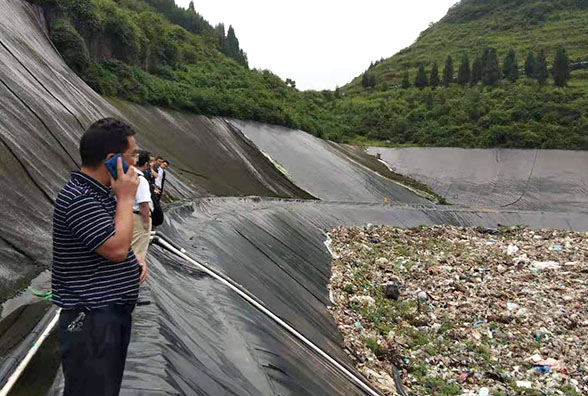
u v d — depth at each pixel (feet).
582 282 58.03
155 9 242.37
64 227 9.65
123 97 100.22
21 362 17.10
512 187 151.12
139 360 16.74
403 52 439.22
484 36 407.85
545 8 423.64
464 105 213.87
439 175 163.63
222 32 316.19
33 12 88.28
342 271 57.16
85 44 97.60
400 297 52.03
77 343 9.64
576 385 34.04
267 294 36.06
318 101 258.16
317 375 26.84
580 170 159.74
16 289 26.03
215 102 126.41
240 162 106.63
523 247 79.66
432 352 38.42
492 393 32.42
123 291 10.18
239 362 22.06
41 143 45.60
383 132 216.54
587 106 192.85
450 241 84.28
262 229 55.11
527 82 249.96
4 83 47.88
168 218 40.50
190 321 23.00
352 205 100.22
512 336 42.04
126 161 10.41
